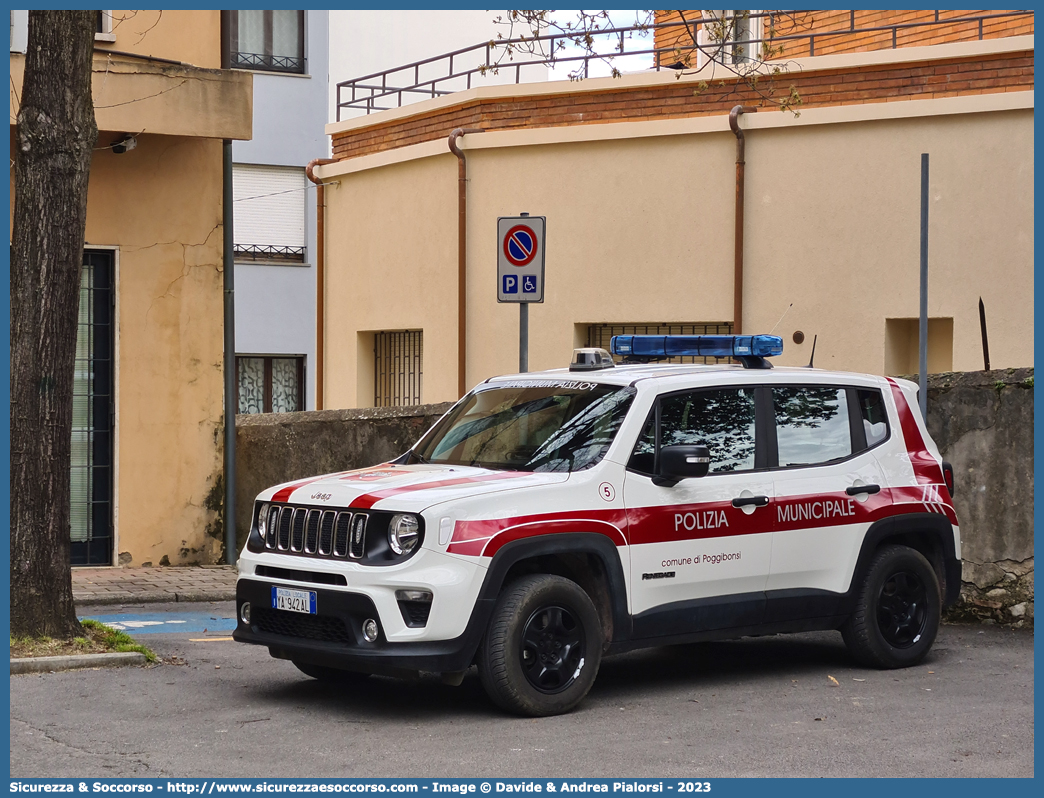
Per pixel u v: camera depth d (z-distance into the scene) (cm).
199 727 676
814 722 704
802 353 1562
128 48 1323
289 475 1408
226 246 1393
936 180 1480
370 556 686
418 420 1305
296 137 2827
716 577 775
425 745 642
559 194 1706
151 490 1356
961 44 1463
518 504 706
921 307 1048
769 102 1576
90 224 1317
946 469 911
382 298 1941
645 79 1642
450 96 1797
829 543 831
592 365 835
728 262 1603
